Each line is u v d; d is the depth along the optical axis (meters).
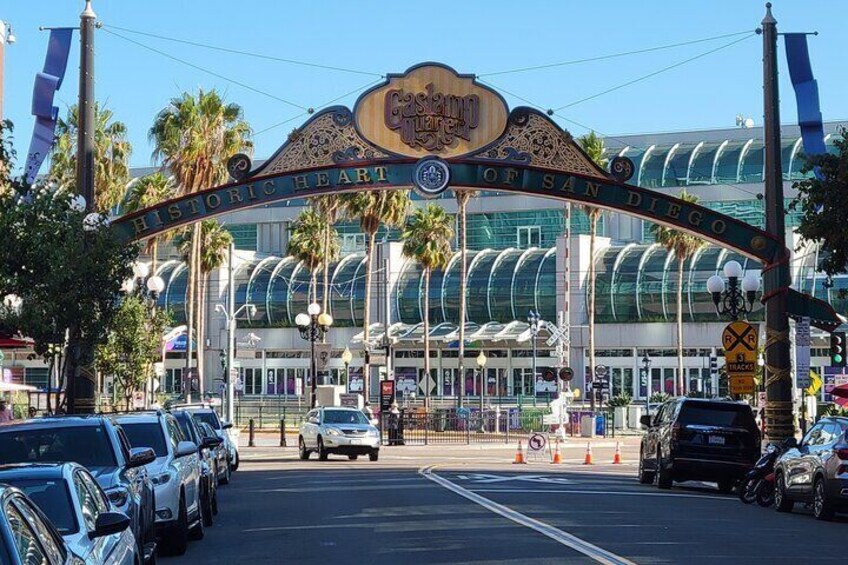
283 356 95.19
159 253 103.94
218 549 18.17
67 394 28.16
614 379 88.19
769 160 32.81
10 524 7.29
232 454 38.78
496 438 63.69
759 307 82.06
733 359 34.59
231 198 33.84
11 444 14.71
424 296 90.06
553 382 68.44
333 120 34.22
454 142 34.12
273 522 22.19
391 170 34.06
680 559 16.17
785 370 32.72
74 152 62.72
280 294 94.75
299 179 34.03
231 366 59.84
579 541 18.28
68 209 27.17
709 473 30.30
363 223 77.25
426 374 75.69
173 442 18.70
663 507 25.09
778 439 32.38
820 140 33.06
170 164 65.50
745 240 33.06
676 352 86.50
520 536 19.00
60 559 8.08
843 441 22.80
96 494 11.15
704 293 85.00
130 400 50.09
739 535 19.61
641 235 98.62
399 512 23.48
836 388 37.97
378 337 90.12
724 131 101.56
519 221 102.50
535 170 33.88
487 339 87.06
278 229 108.00
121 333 46.88
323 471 38.81
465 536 19.05
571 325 88.81
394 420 58.81
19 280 26.27
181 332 64.38
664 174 95.25
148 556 15.27
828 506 22.83
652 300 86.38
